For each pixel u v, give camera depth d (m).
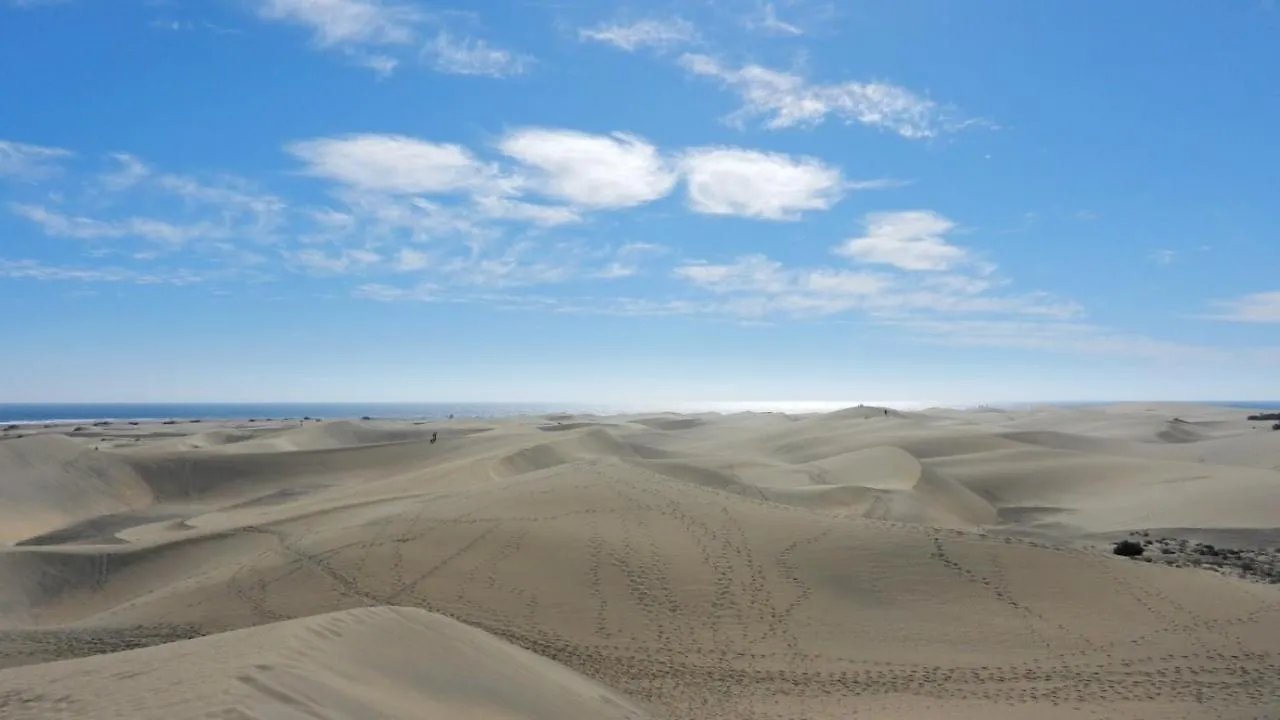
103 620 17.89
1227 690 13.62
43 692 8.20
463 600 17.94
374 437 67.25
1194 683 14.00
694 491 25.48
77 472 44.12
